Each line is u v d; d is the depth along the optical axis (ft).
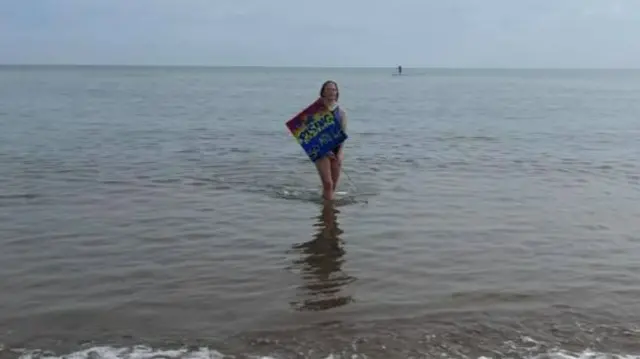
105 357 17.01
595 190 40.06
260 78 543.80
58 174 43.45
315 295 21.75
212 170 46.14
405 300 21.34
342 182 42.06
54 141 62.80
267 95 201.05
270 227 30.30
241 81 423.23
